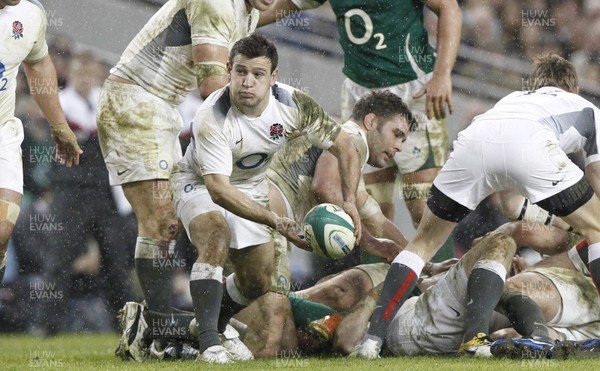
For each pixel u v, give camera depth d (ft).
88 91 90.99
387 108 66.54
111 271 89.92
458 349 54.80
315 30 101.09
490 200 94.17
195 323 56.24
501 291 52.95
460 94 109.91
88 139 89.61
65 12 93.35
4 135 62.44
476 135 54.54
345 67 81.56
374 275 60.08
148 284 61.93
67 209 88.99
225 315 56.44
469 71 110.52
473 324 52.08
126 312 59.31
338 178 60.70
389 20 79.36
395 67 79.77
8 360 58.34
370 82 80.38
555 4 116.06
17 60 62.69
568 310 55.01
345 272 60.70
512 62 111.96
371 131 66.54
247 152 53.36
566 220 54.49
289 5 81.05
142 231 63.46
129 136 64.03
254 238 54.29
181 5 63.31
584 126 55.21
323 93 101.60
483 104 110.22
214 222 52.85
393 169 80.38
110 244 89.71
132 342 58.54
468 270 53.88
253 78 50.93
